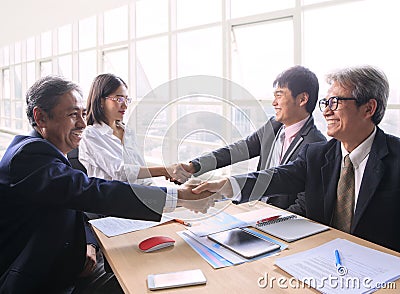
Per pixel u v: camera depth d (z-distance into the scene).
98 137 1.94
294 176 1.40
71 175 1.05
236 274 0.86
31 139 1.11
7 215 1.06
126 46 5.00
